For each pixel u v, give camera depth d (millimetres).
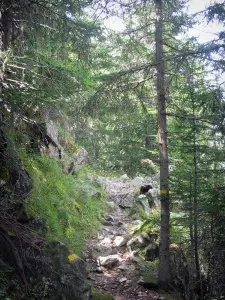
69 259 5438
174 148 8289
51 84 6852
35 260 4969
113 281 7156
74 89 7648
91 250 8242
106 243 8828
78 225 8906
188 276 7293
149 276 7520
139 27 8109
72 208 9055
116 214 11273
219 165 7578
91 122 14531
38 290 4766
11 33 6562
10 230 4996
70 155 11867
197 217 7125
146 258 8391
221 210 6812
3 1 6094
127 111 8578
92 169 14523
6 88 5215
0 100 5199
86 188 10734
